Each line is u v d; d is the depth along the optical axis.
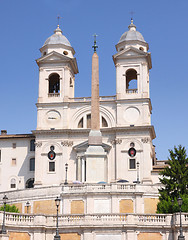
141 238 41.03
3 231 38.66
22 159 87.94
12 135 89.44
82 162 80.88
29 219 41.88
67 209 55.03
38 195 58.03
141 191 55.31
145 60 85.25
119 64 85.56
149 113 85.88
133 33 87.62
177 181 56.16
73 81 91.12
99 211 54.28
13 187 86.94
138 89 83.94
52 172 81.88
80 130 83.00
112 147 81.88
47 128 84.19
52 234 41.91
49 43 88.62
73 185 56.03
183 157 57.94
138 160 80.19
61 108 84.88
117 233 40.94
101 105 84.38
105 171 80.75
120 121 82.62
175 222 40.72
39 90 86.31
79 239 41.22
